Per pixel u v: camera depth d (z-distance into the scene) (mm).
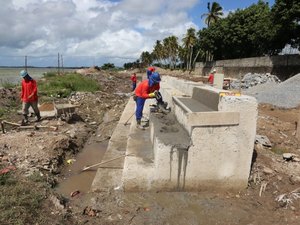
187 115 5258
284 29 24469
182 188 5230
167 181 5172
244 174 5250
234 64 35719
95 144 8641
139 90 7715
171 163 5082
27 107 9297
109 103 15281
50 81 19969
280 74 25766
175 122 6578
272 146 7473
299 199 4953
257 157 6324
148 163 5340
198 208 4777
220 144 5078
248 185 5422
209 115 4949
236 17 38719
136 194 5152
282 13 23312
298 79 16031
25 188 4754
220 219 4504
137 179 5160
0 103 12031
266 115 11523
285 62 25266
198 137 5012
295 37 25766
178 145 5027
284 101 14156
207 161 5129
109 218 4469
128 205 4816
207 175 5188
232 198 5094
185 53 66062
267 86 18281
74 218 4418
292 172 5891
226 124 5012
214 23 44594
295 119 11328
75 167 6832
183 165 5105
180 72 56594
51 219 4145
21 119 10062
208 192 5258
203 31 45688
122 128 9297
